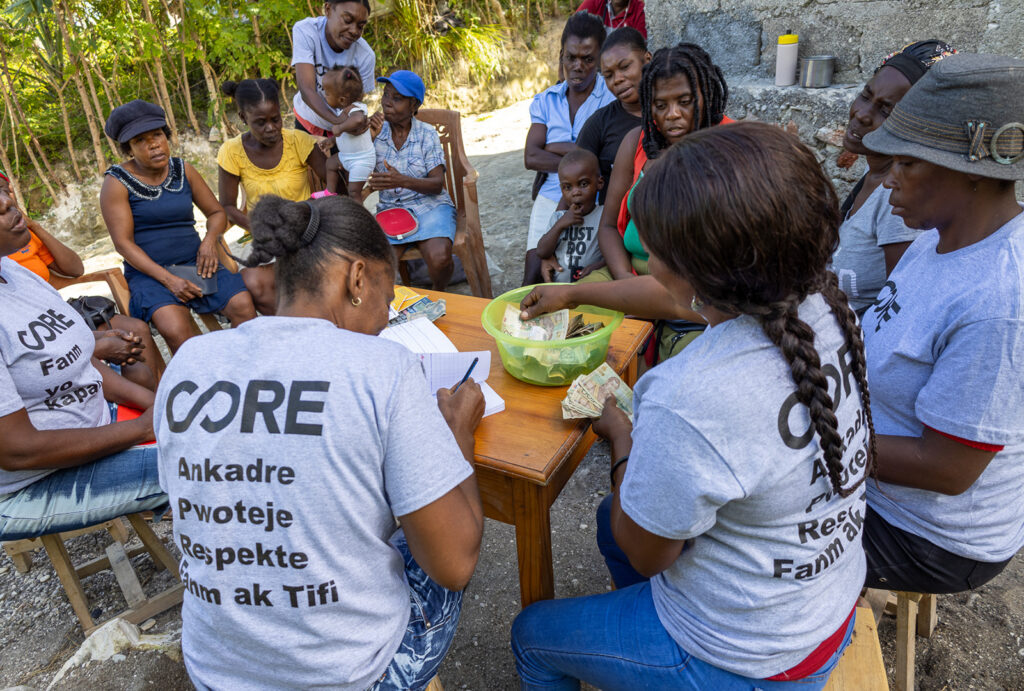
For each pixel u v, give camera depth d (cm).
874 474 126
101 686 201
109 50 620
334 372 112
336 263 124
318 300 125
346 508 112
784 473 103
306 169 386
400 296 225
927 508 146
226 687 122
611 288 175
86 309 271
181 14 599
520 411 167
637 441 108
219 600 116
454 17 725
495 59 722
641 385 112
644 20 433
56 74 581
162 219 312
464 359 173
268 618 116
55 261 285
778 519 109
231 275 326
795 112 342
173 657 208
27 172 607
